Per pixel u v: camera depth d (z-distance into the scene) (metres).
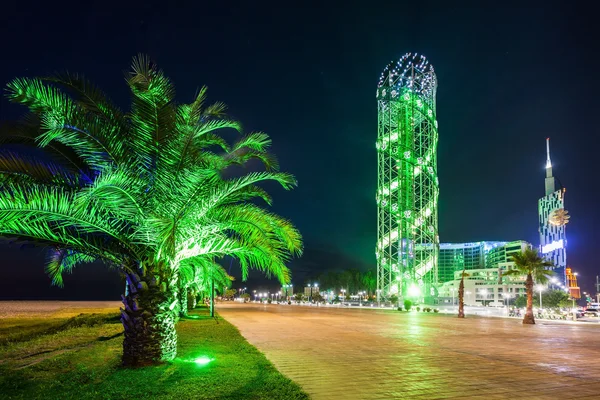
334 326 31.47
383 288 102.75
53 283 14.60
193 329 25.41
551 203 117.06
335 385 10.88
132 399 8.98
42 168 11.06
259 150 12.55
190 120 10.86
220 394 9.34
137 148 11.82
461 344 20.34
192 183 11.44
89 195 9.87
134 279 12.34
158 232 11.37
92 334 23.62
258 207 12.74
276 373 11.77
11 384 10.69
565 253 109.62
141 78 10.62
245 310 64.94
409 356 16.05
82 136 10.63
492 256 186.38
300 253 12.61
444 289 148.25
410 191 101.56
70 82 11.12
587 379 11.90
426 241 103.19
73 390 9.91
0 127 10.55
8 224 10.07
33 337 27.19
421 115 102.19
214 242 13.27
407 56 104.75
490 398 9.75
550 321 44.84
